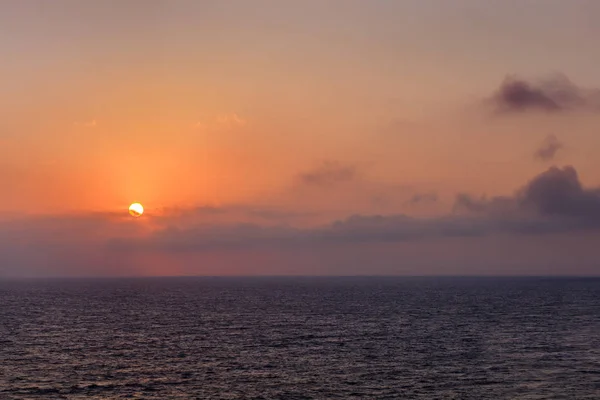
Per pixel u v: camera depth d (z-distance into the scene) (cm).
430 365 7256
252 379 6494
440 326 11394
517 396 5753
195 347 8706
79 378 6538
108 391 5962
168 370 6969
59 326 11412
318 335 10069
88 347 8694
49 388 6066
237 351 8319
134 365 7262
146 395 5822
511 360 7581
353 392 5925
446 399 5653
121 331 10656
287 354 8056
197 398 5706
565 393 5866
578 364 7312
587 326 11350
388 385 6209
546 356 7881
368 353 8131
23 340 9394
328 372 6856
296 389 6050
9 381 6362
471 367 7131
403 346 8775
